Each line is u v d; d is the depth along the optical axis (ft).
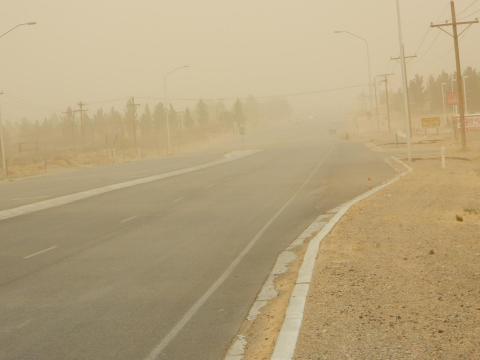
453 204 56.49
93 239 49.75
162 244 46.09
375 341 21.49
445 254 35.42
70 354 22.84
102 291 32.53
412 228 44.62
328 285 29.53
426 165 101.86
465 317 23.82
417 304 25.82
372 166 110.63
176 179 107.86
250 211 62.39
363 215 52.06
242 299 29.96
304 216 56.95
